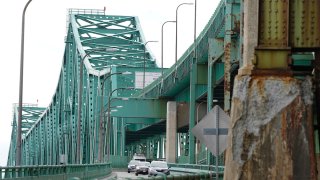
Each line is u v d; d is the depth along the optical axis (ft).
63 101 515.91
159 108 377.09
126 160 463.01
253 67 48.49
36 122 647.97
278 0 48.85
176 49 334.24
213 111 70.44
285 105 47.03
